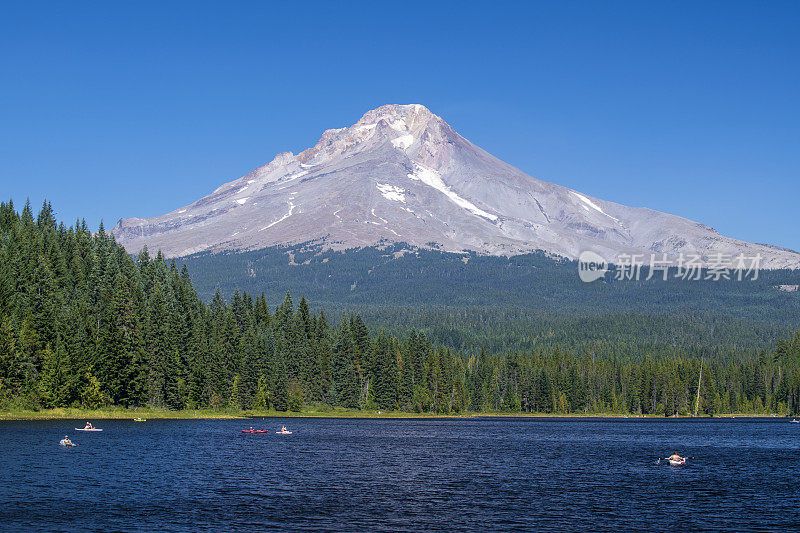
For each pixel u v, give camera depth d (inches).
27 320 5851.4
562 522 2669.8
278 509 2778.1
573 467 4084.6
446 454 4628.4
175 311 7239.2
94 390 6210.6
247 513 2694.4
